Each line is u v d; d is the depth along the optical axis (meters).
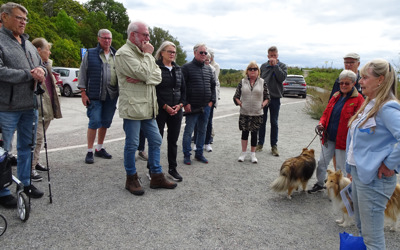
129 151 3.75
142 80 3.54
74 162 4.95
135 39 3.52
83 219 3.11
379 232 2.12
